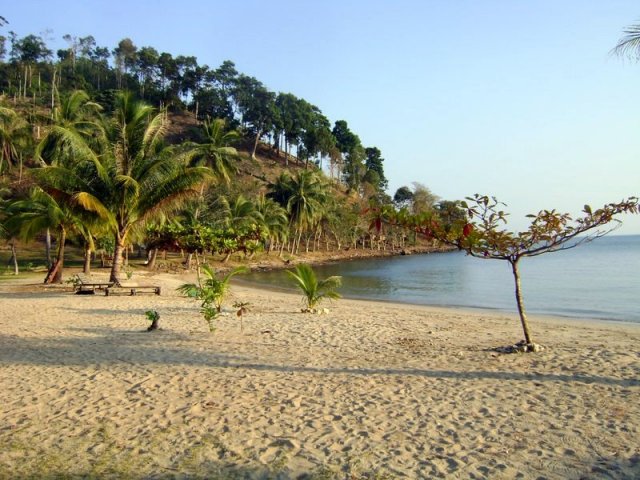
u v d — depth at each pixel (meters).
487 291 29.34
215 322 13.37
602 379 7.50
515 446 5.07
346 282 36.50
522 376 7.73
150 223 24.08
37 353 9.49
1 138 35.66
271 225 57.94
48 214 24.16
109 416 6.07
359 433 5.47
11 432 5.58
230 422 5.84
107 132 21.59
